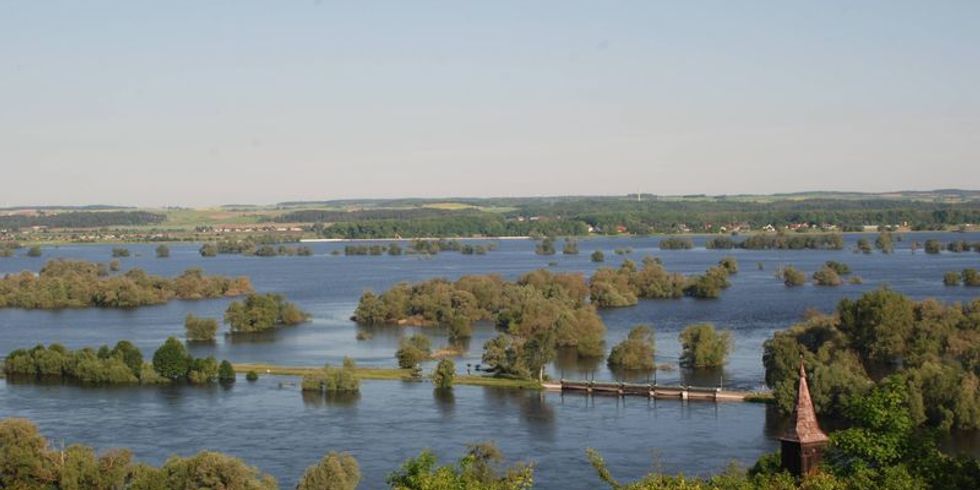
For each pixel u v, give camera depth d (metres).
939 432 96.75
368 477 148.50
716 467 151.25
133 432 177.12
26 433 144.00
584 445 165.62
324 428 178.88
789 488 84.62
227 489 132.62
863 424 95.19
